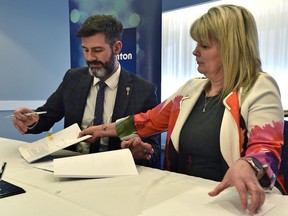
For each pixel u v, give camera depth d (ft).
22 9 10.87
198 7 11.30
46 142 4.32
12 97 10.88
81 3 7.84
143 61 7.40
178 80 12.16
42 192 2.66
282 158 3.50
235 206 2.24
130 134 4.34
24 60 11.08
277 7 9.57
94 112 5.12
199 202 2.32
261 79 3.19
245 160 2.36
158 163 4.80
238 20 3.24
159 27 7.30
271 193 2.55
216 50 3.38
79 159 3.44
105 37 4.72
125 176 3.16
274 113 2.95
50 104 5.52
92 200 2.44
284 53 9.60
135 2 7.28
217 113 3.45
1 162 3.81
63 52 12.20
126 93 5.06
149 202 2.40
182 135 3.68
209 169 3.40
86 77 5.33
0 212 2.19
